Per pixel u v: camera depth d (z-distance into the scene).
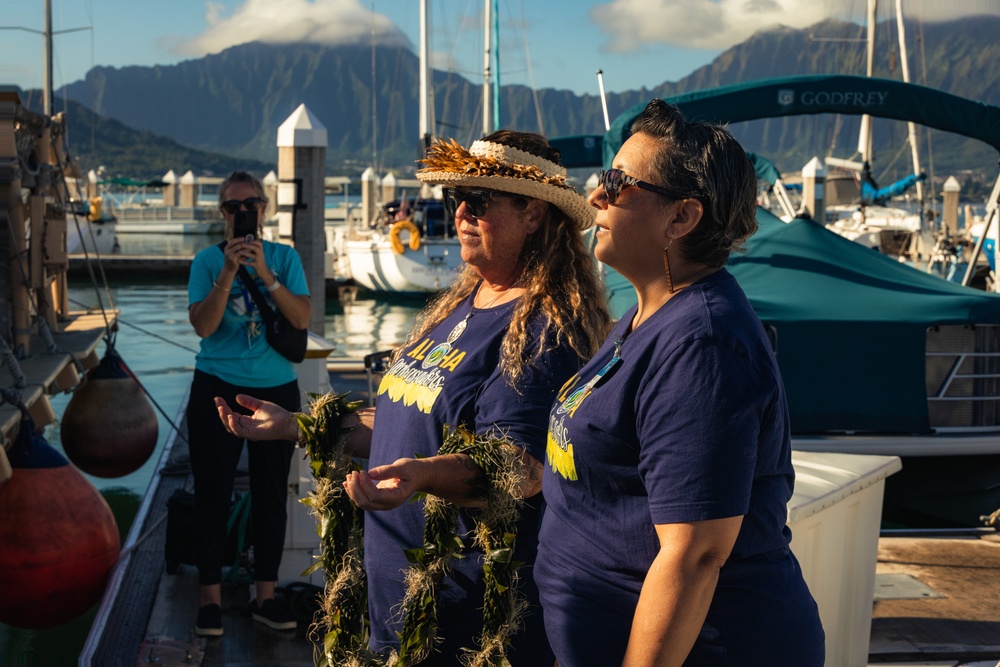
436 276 22.00
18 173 5.38
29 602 3.79
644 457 1.53
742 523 1.53
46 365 5.19
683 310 1.54
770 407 1.51
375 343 17.06
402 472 1.72
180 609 3.90
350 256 22.75
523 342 1.97
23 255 5.48
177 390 11.43
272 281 3.62
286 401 3.75
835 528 3.01
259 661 3.47
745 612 1.54
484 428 1.96
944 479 7.36
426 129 27.55
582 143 11.38
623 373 1.57
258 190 3.63
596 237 1.66
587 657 1.63
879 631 3.80
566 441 1.65
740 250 1.64
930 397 7.42
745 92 8.94
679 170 1.54
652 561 1.56
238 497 5.09
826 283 7.67
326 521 2.13
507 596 1.88
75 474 3.97
